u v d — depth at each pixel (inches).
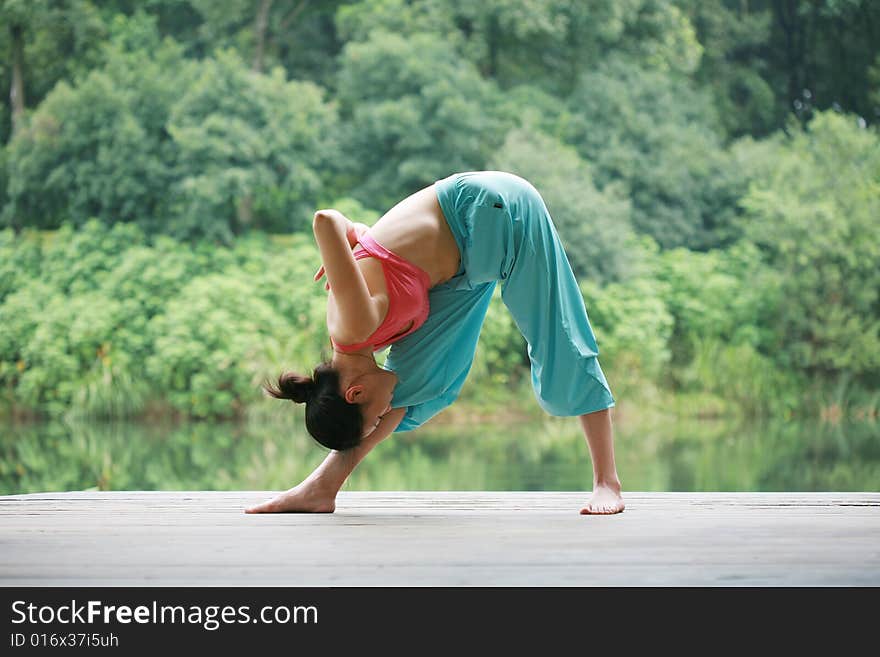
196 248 818.8
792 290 828.6
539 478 498.0
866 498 173.9
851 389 835.4
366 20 884.0
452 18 905.5
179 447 605.3
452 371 159.8
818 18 1037.2
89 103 832.9
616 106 882.1
